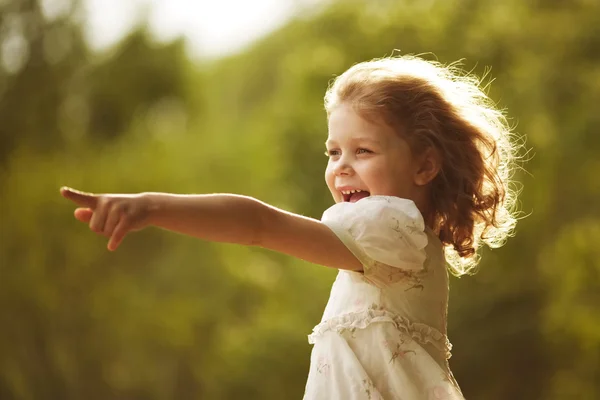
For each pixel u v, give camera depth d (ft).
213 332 107.86
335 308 12.46
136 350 105.19
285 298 105.60
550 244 81.00
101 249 103.55
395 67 12.98
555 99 80.74
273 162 108.06
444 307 12.85
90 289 102.78
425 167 12.69
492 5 88.58
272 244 11.05
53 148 104.17
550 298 82.28
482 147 13.32
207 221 10.34
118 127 109.40
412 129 12.53
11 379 98.48
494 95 81.56
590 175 79.36
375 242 11.66
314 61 97.19
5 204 98.78
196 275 109.19
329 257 11.48
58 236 100.42
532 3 85.97
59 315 101.04
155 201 9.94
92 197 9.57
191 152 117.19
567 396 79.51
